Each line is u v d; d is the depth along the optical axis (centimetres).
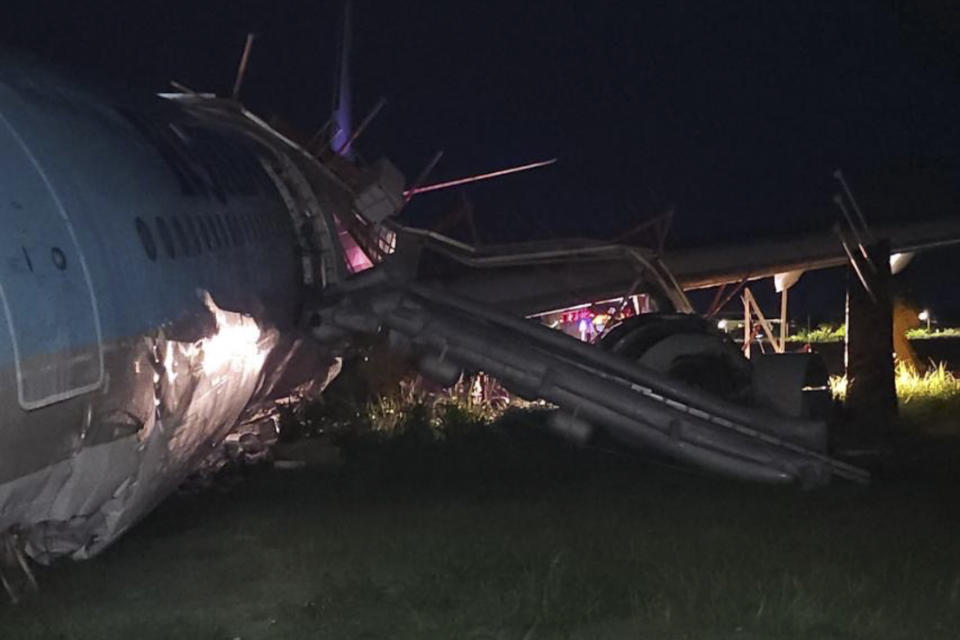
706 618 841
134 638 796
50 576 899
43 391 693
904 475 1438
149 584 934
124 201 859
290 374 1376
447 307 1452
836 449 1581
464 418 1844
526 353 1368
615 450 1554
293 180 1416
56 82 945
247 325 1070
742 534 1084
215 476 1384
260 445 1480
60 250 743
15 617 811
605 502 1247
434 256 1980
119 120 984
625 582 910
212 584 937
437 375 1390
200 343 927
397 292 1400
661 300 1939
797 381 1531
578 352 1434
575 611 846
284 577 959
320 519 1161
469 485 1362
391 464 1493
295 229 1362
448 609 856
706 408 1397
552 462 1511
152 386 839
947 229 2036
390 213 1597
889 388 1842
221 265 1026
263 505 1238
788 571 951
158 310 852
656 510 1200
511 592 880
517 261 1881
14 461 687
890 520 1155
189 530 1120
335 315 1368
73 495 777
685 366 1559
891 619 842
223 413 1058
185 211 976
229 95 1512
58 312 714
